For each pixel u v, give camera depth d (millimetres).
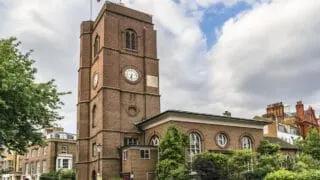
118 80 46594
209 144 42531
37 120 24375
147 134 44688
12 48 24875
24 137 23969
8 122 22578
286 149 50781
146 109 47594
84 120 49500
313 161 44812
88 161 48000
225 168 36219
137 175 39281
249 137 46250
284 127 74688
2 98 21844
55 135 78875
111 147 43625
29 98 22719
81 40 53219
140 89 48312
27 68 24922
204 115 42344
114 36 47969
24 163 85875
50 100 25266
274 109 78188
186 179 35812
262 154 44656
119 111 45469
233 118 44750
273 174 30031
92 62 51125
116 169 43000
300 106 83375
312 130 58406
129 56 48719
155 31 52062
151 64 50062
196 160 36344
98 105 46094
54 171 71375
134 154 39812
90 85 50750
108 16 48188
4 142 23031
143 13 51719
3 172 36875
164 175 37625
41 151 80625
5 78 21938
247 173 36844
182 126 41031
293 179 28859
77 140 49375
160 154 39406
